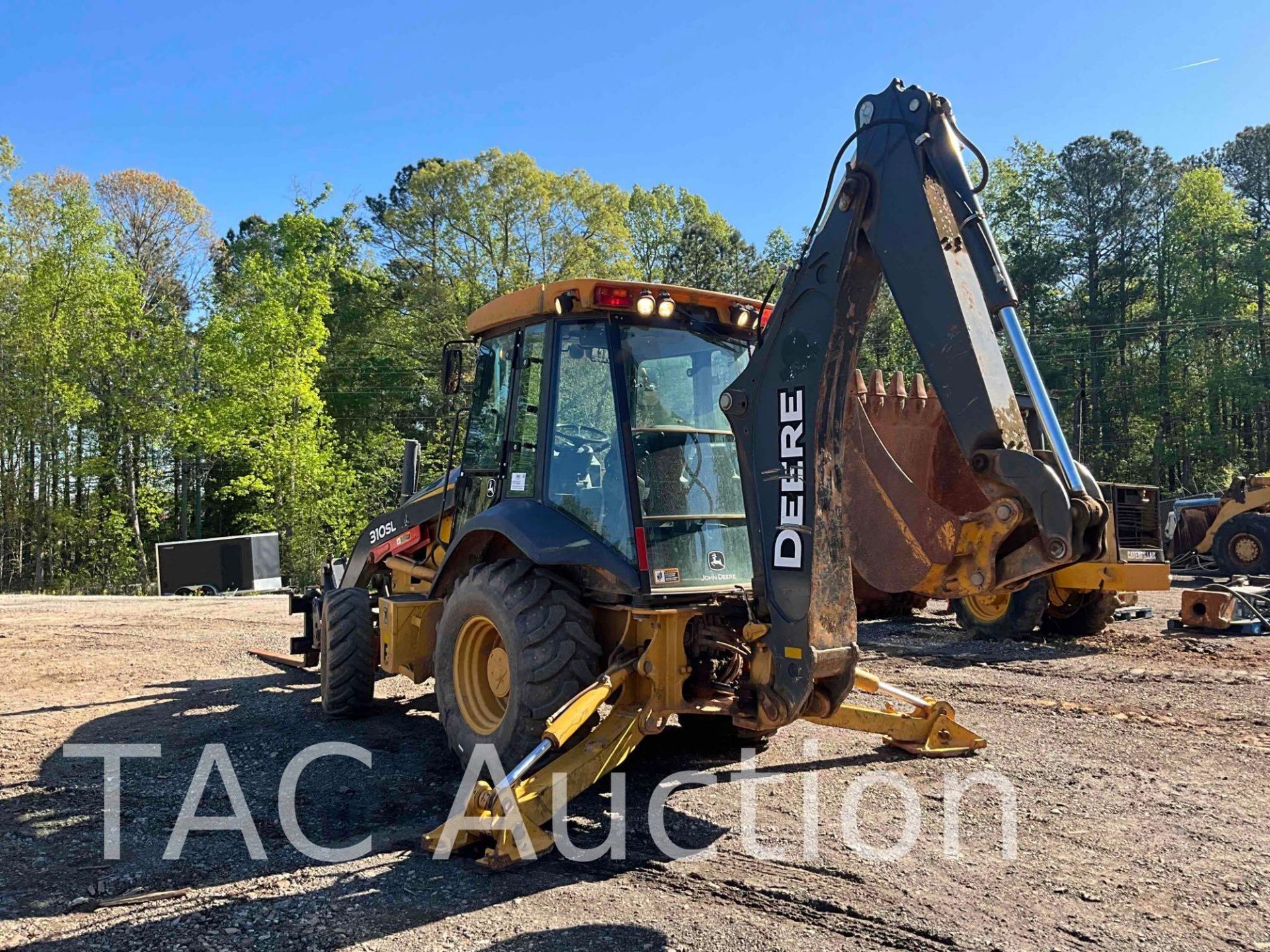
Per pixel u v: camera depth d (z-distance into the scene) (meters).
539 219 41.19
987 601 10.32
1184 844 4.11
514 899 3.57
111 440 33.84
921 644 10.03
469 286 41.03
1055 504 3.37
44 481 33.88
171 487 40.19
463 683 5.06
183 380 34.47
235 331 31.67
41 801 4.96
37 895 3.68
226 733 6.37
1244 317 42.53
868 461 4.29
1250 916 3.36
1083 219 45.91
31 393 32.12
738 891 3.62
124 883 3.79
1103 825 4.36
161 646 10.91
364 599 6.84
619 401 4.66
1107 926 3.29
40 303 31.50
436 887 3.69
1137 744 5.85
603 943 3.18
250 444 32.53
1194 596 10.85
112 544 34.78
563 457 4.95
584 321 4.93
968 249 3.60
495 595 4.70
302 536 31.80
